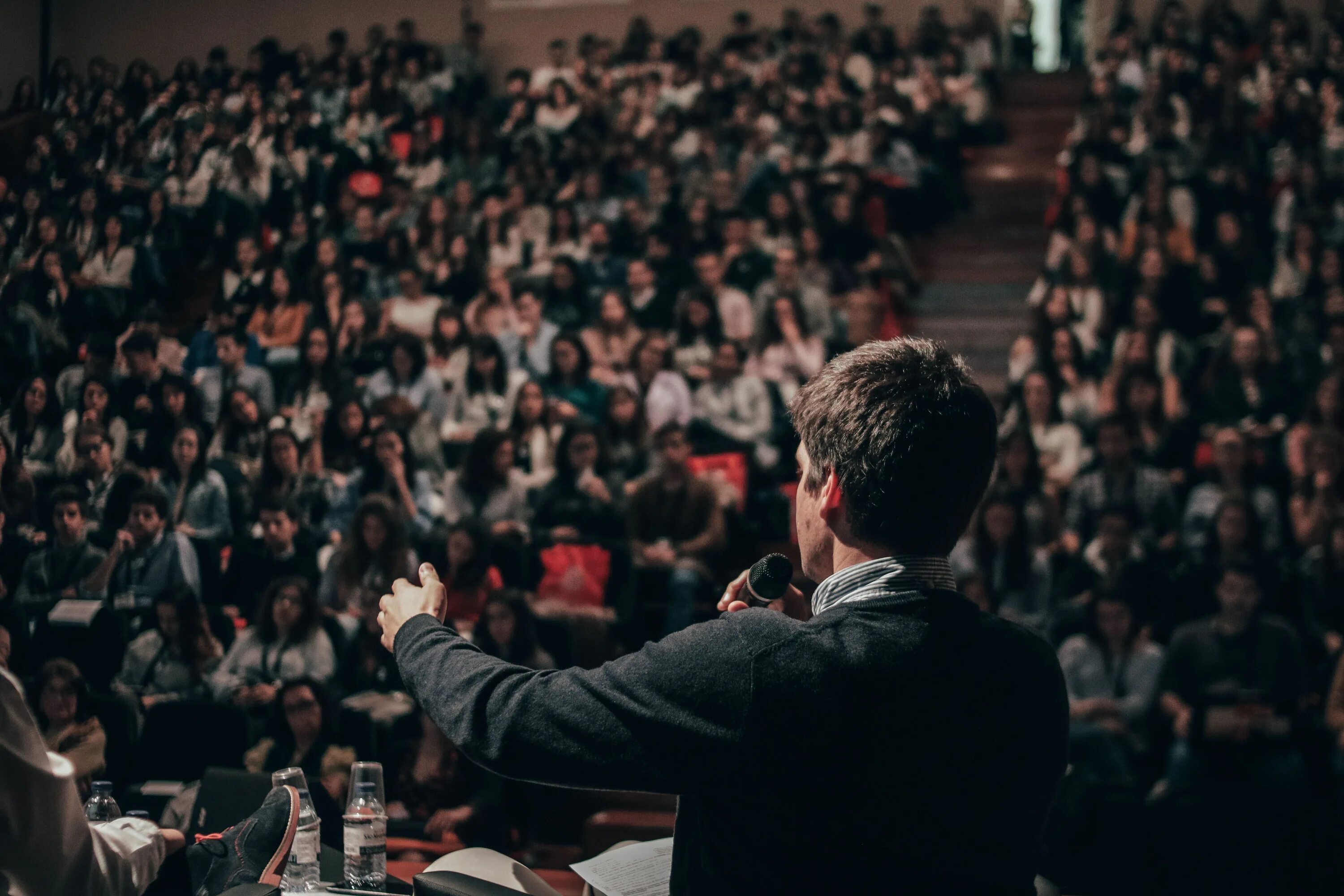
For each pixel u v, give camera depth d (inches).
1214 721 155.0
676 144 376.8
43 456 259.3
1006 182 375.9
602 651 191.9
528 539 220.4
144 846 60.7
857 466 45.3
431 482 248.5
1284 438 226.8
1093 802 138.2
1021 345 262.8
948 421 45.1
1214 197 306.5
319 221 365.4
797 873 42.0
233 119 388.2
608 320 280.2
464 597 196.2
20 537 220.8
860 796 41.6
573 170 372.2
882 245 311.0
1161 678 169.3
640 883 61.6
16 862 50.6
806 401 48.0
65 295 308.2
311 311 302.7
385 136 411.2
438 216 335.9
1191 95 352.2
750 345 274.4
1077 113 407.5
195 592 205.6
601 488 221.0
